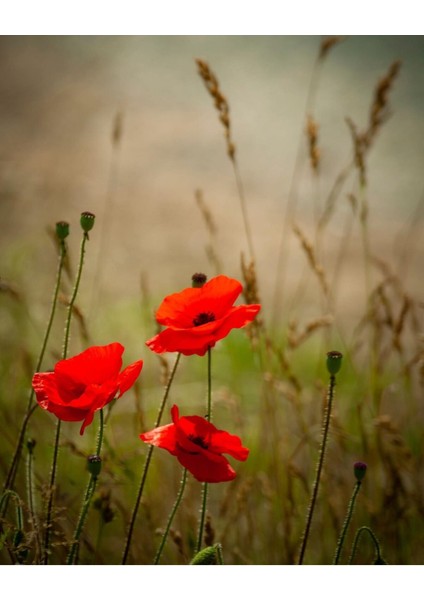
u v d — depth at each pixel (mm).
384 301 1995
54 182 3770
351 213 3627
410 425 2057
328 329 2166
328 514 1975
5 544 1655
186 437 1599
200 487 2029
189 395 2285
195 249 3393
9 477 1726
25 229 3260
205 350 1614
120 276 3090
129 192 3811
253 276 1887
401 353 1995
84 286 2953
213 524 1927
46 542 1686
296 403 1965
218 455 1595
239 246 3455
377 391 2027
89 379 1612
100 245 3314
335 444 2064
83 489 1945
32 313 2438
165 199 3785
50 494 1680
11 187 3684
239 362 2375
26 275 2760
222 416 2221
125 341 2566
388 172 3939
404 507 1930
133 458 2002
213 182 4023
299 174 4012
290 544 1918
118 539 2004
